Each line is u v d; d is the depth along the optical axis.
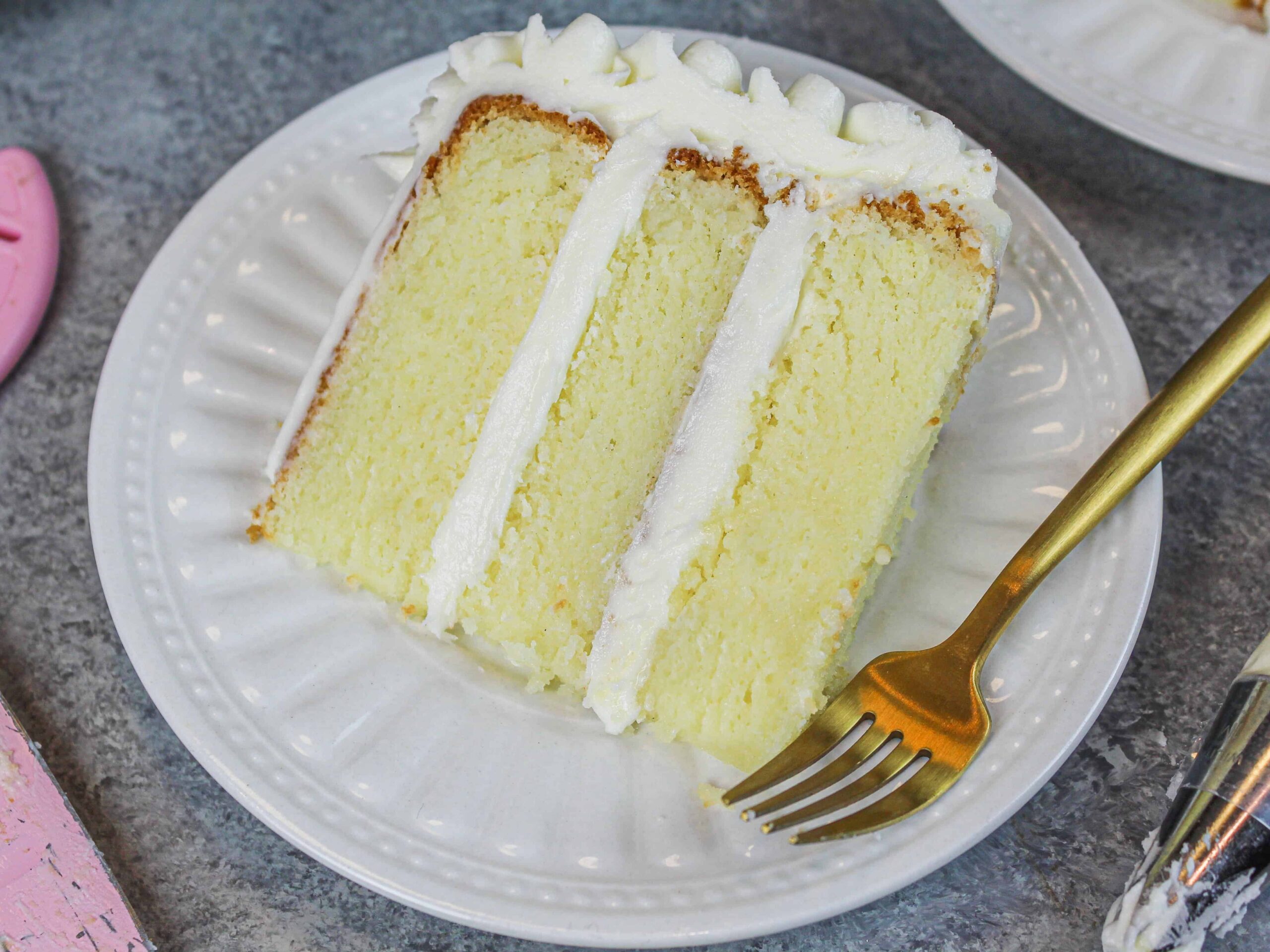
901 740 0.28
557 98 0.31
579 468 0.31
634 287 0.31
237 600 0.31
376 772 0.28
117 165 0.38
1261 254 0.36
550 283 0.31
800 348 0.30
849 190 0.30
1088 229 0.36
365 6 0.40
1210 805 0.27
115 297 0.36
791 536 0.30
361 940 0.29
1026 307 0.32
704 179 0.30
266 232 0.34
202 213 0.34
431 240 0.32
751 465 0.30
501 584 0.31
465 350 0.31
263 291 0.34
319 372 0.32
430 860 0.27
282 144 0.35
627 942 0.26
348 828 0.28
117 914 0.28
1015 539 0.30
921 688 0.28
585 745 0.29
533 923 0.26
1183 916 0.27
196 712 0.29
